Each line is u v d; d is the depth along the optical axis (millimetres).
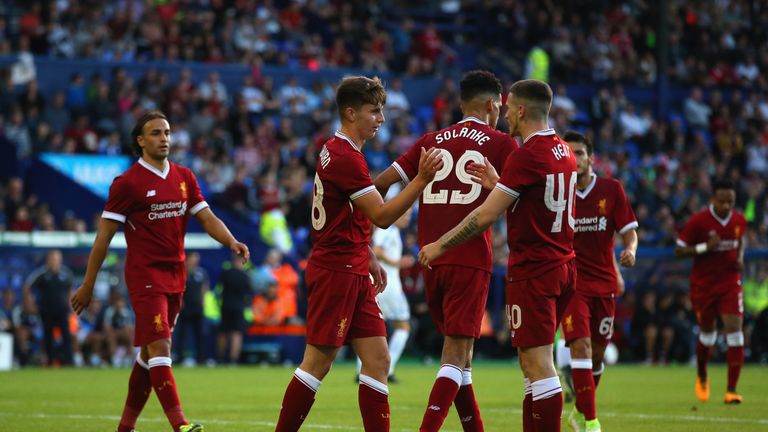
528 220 24984
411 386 53562
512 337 25500
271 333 77250
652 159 109062
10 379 57719
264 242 84812
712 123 119188
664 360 79875
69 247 76000
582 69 120938
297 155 96125
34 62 96875
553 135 25359
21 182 82375
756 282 79812
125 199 28828
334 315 25391
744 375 63344
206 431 33344
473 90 27438
